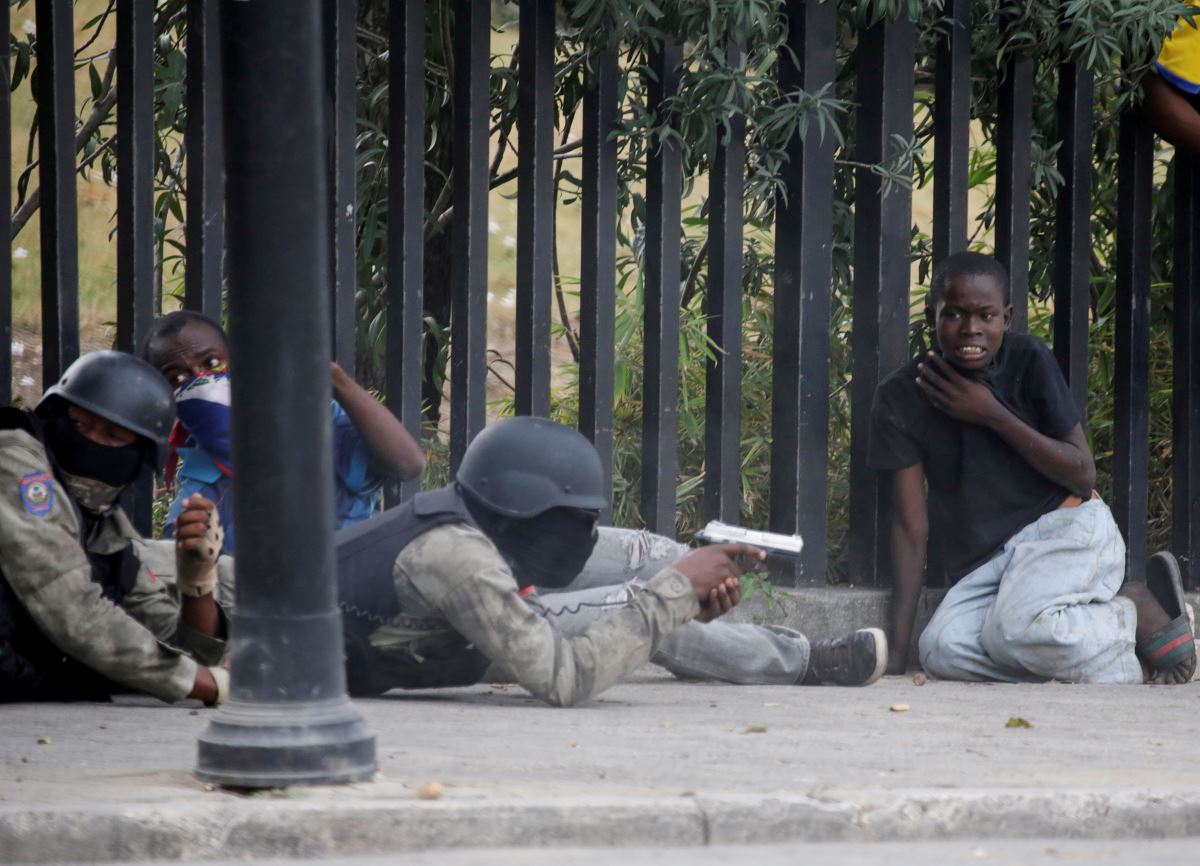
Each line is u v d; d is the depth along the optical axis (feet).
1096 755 24.71
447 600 27.43
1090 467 36.81
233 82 20.70
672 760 23.22
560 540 28.14
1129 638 36.52
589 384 37.88
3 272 36.06
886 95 39.01
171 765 22.21
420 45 36.50
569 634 30.09
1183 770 23.40
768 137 38.50
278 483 20.76
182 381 32.71
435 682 29.25
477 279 36.94
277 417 20.79
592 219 37.83
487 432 28.37
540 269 37.27
